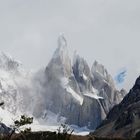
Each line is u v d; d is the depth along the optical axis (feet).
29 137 202.49
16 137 205.05
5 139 193.47
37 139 210.59
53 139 219.61
